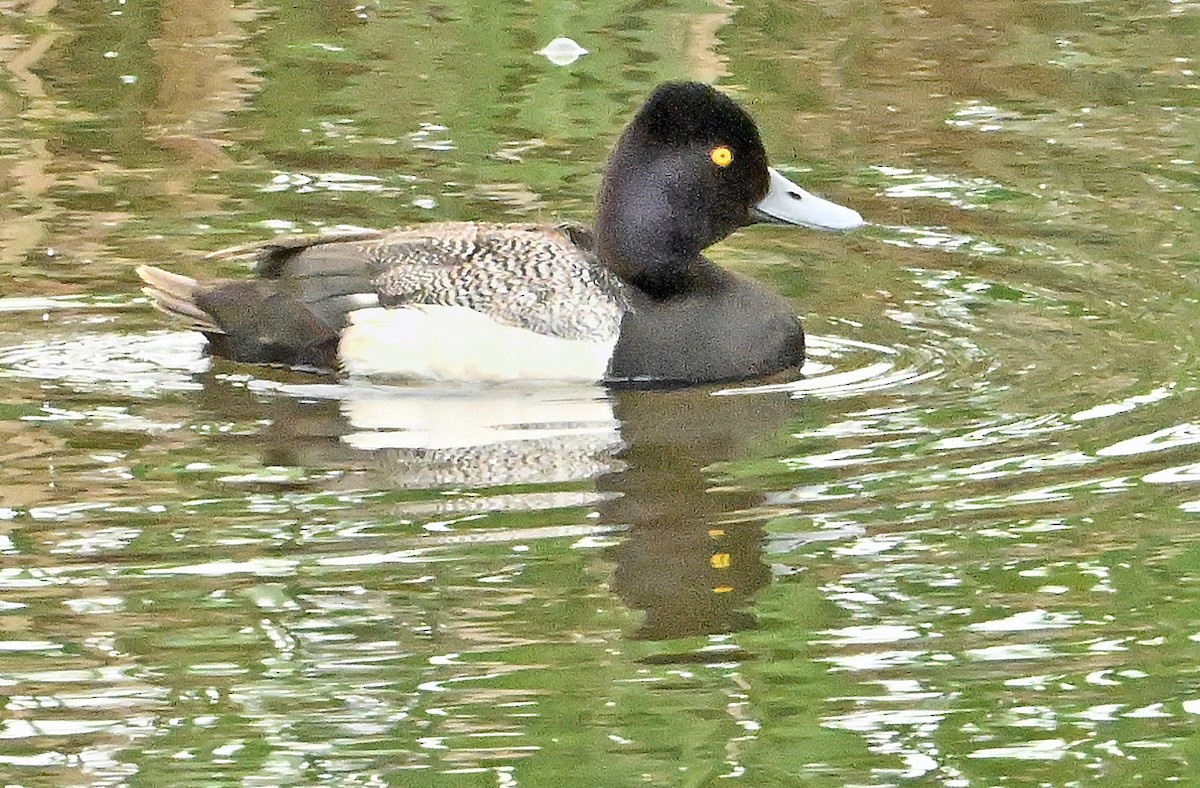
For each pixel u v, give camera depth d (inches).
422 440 413.4
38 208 552.4
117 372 454.6
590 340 455.2
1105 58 690.2
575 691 305.1
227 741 291.1
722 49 698.8
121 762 285.4
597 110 638.5
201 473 392.2
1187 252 527.2
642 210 469.7
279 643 320.5
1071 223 550.0
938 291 507.8
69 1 739.4
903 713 297.7
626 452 406.3
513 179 582.2
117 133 613.0
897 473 390.9
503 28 721.0
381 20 732.0
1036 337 473.7
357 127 623.5
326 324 459.5
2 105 634.2
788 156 600.4
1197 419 414.6
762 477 391.9
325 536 360.8
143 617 329.1
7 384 443.8
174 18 725.9
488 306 457.7
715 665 313.6
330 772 281.9
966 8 746.2
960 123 629.9
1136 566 346.3
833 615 330.6
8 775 282.7
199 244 530.0
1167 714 296.0
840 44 704.4
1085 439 406.3
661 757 283.6
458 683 306.8
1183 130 619.8
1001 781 277.9
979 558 351.9
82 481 386.9
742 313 463.8
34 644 319.9
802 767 282.4
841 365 462.6
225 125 624.7
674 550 354.3
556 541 359.9
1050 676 308.7
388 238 475.5
